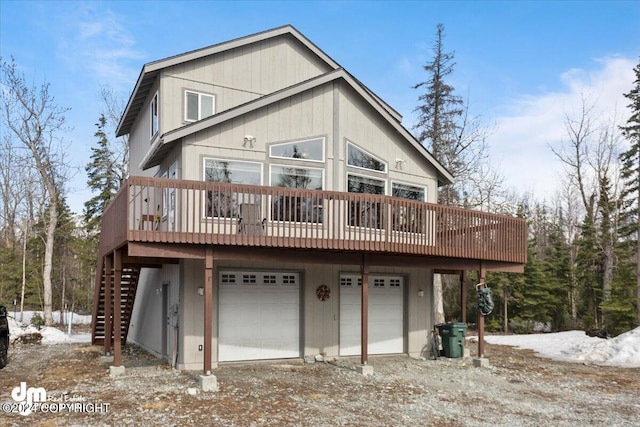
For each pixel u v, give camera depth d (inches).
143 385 388.8
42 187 1106.1
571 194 1461.6
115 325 436.8
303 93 536.1
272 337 514.3
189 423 292.4
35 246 1254.9
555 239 1251.2
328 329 542.6
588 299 1135.0
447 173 651.5
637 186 1041.5
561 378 474.0
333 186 538.3
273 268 516.4
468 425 305.9
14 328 714.8
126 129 847.7
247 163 505.7
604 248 1095.0
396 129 602.2
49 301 960.9
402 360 557.3
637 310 941.2
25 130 995.9
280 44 666.2
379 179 585.9
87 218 1346.0
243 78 634.8
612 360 584.1
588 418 328.8
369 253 486.6
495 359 589.0
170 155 533.3
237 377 425.1
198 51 599.2
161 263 509.4
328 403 348.5
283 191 433.1
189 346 465.4
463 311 611.8
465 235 528.1
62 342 732.7
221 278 495.2
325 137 542.3
